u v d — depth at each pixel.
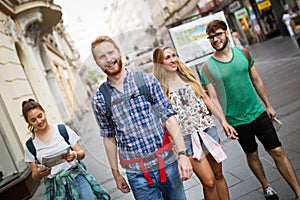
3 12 7.98
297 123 3.79
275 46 13.40
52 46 14.28
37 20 9.21
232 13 20.92
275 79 6.81
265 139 2.24
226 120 2.27
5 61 6.62
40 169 1.96
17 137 5.50
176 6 27.38
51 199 2.05
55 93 11.02
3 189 4.48
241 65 2.15
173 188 1.73
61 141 1.98
